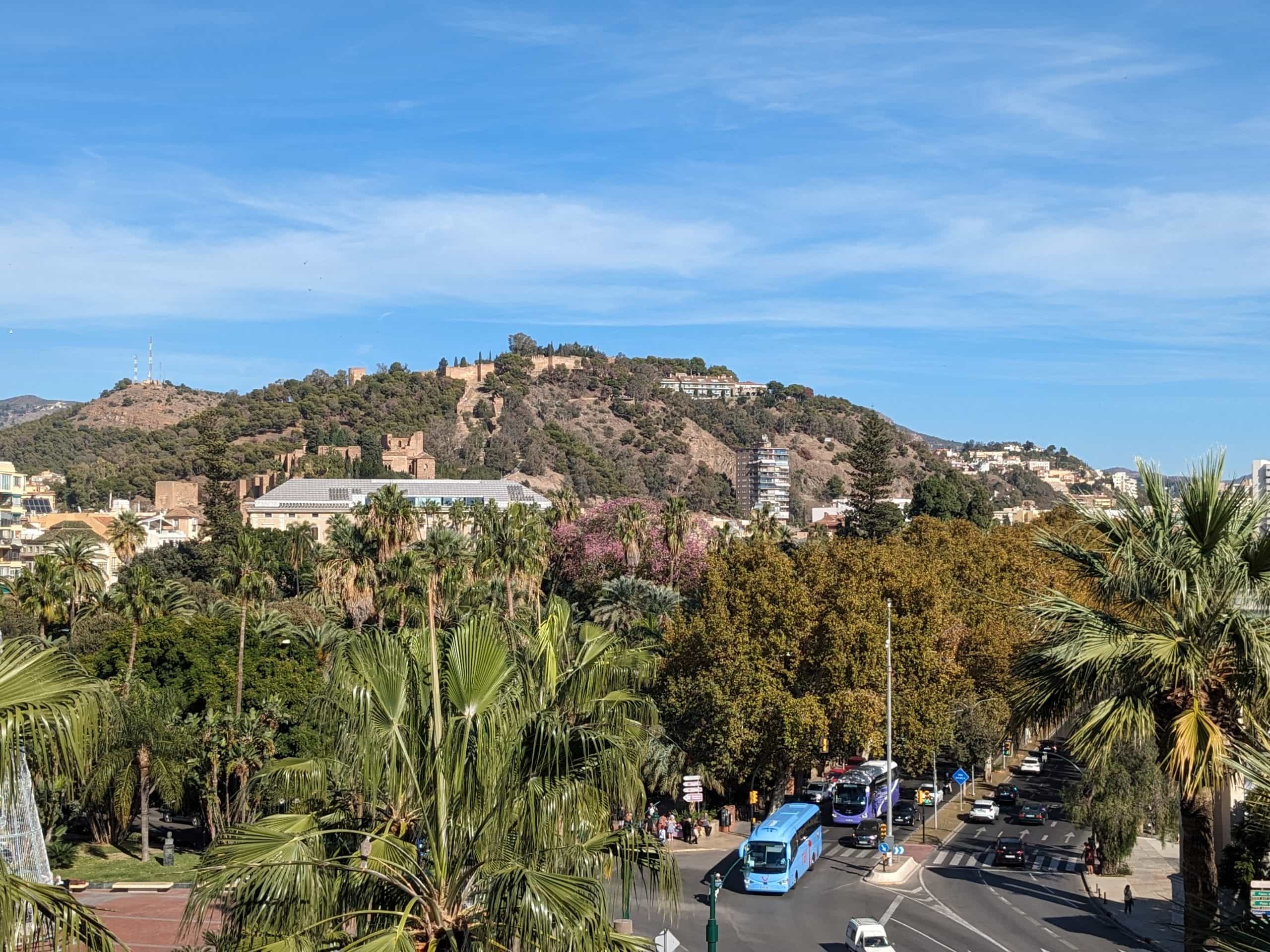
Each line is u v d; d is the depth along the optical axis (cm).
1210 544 1570
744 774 6103
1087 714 1591
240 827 1467
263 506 19325
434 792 1549
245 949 1384
